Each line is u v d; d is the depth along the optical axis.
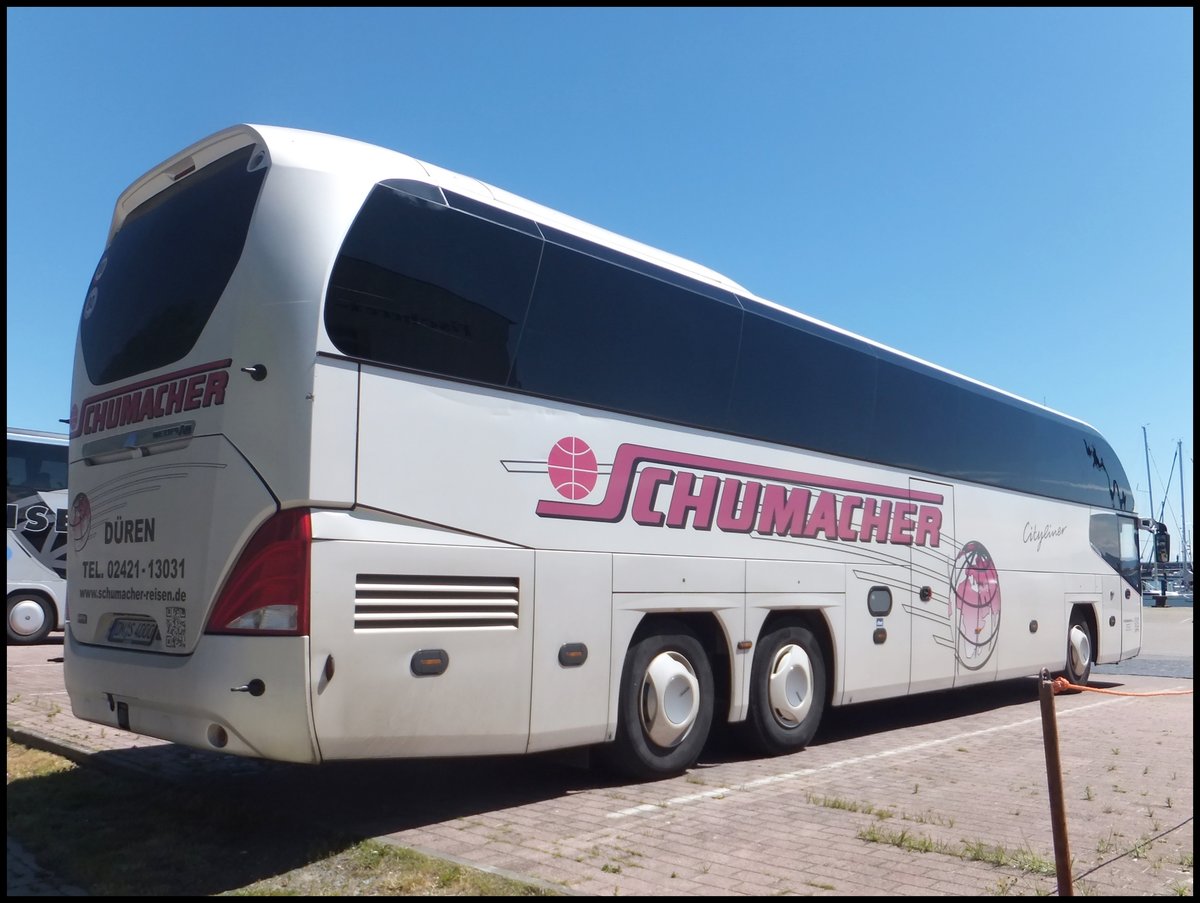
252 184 5.90
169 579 5.80
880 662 9.98
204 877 5.07
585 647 6.83
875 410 10.28
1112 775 8.23
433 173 6.50
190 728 5.57
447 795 6.94
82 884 5.06
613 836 5.91
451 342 6.20
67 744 8.27
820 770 8.21
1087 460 15.17
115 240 7.09
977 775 8.14
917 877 5.26
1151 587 49.94
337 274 5.64
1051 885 5.19
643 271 7.79
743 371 8.60
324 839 5.61
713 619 8.15
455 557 6.00
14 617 18.06
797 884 5.09
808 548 9.11
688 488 7.86
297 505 5.34
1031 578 13.02
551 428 6.77
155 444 6.05
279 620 5.25
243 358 5.58
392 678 5.59
